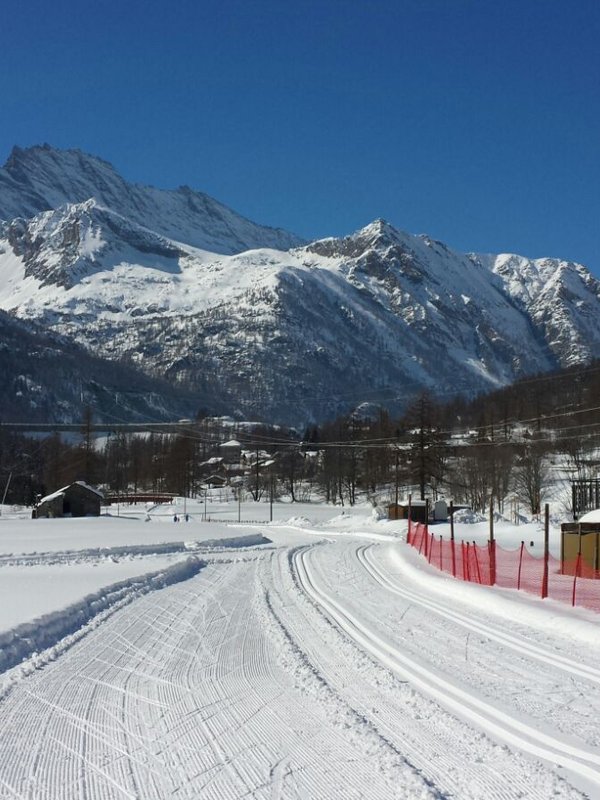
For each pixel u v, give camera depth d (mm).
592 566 27672
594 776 7766
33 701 10688
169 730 9352
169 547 44750
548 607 18375
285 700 10617
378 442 106062
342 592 23016
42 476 120750
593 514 30469
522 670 12344
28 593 21609
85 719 9812
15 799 7320
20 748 8727
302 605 20031
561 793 7262
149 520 82688
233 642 14984
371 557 36062
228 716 9891
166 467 136250
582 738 8898
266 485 134250
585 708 10109
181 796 7355
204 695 10969
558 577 26062
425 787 7363
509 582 24391
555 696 10727
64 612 17578
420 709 9992
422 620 17500
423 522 69562
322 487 131875
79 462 110750
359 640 15016
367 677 11828
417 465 77750
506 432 97000
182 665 12984
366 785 7527
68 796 7379
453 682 11531
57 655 13836
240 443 157250
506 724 9430
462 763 8062
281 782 7648
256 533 59562
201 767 8086
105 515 90500
